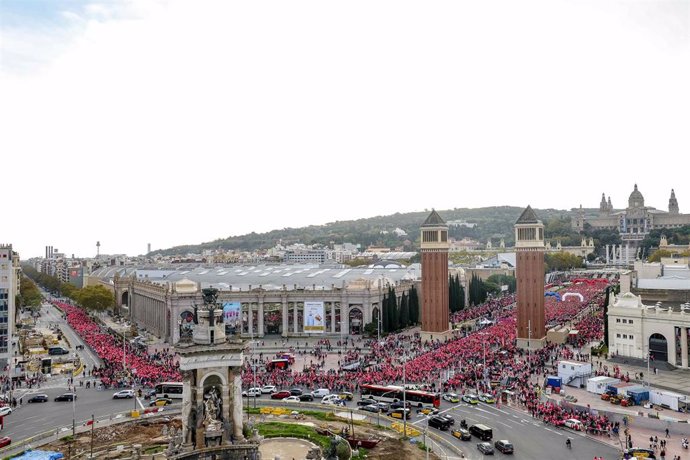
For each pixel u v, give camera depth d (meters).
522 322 188.62
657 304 159.38
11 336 176.12
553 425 105.50
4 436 100.38
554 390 126.94
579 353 170.75
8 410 115.06
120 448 89.81
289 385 134.12
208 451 70.94
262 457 80.56
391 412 111.94
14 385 141.38
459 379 132.38
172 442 73.06
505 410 114.94
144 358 165.12
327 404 117.31
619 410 112.25
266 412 109.94
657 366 152.00
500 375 137.50
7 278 174.50
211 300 74.56
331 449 74.31
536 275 187.12
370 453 88.75
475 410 114.75
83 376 151.75
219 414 73.31
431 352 165.25
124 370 145.88
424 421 107.19
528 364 153.38
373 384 129.00
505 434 100.50
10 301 175.12
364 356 167.88
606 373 141.50
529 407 114.69
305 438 91.50
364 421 104.94
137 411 111.69
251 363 163.00
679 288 186.62
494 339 184.62
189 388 72.00
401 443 93.75
